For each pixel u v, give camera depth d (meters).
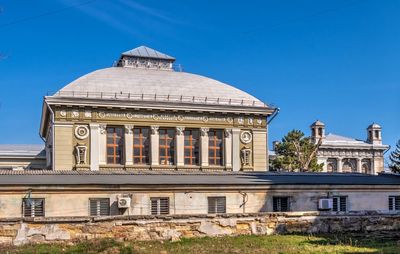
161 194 29.72
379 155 100.75
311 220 22.39
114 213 28.70
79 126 41.97
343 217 22.88
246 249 18.05
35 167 66.25
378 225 23.31
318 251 17.64
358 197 33.41
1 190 26.94
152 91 46.09
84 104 42.06
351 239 20.73
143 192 29.39
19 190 27.23
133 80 47.22
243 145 45.69
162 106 43.91
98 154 42.00
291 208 31.80
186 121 44.62
